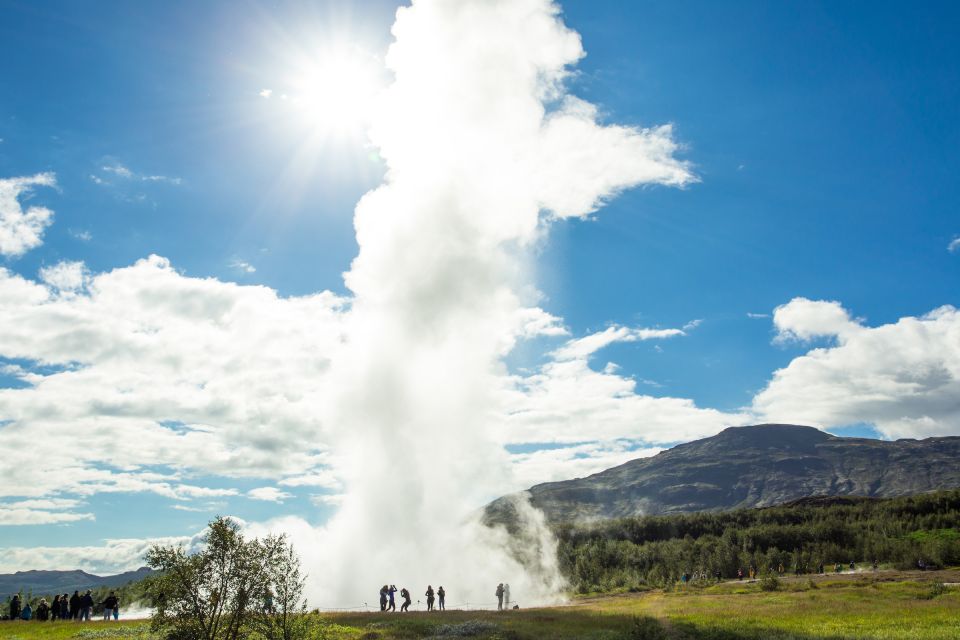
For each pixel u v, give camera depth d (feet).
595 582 429.79
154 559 101.96
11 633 147.54
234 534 105.19
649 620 156.25
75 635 142.00
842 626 147.43
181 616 101.24
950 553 413.80
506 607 235.20
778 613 177.99
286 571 106.63
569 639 138.31
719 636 139.64
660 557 481.05
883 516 613.11
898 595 223.51
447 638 143.13
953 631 133.69
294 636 103.76
